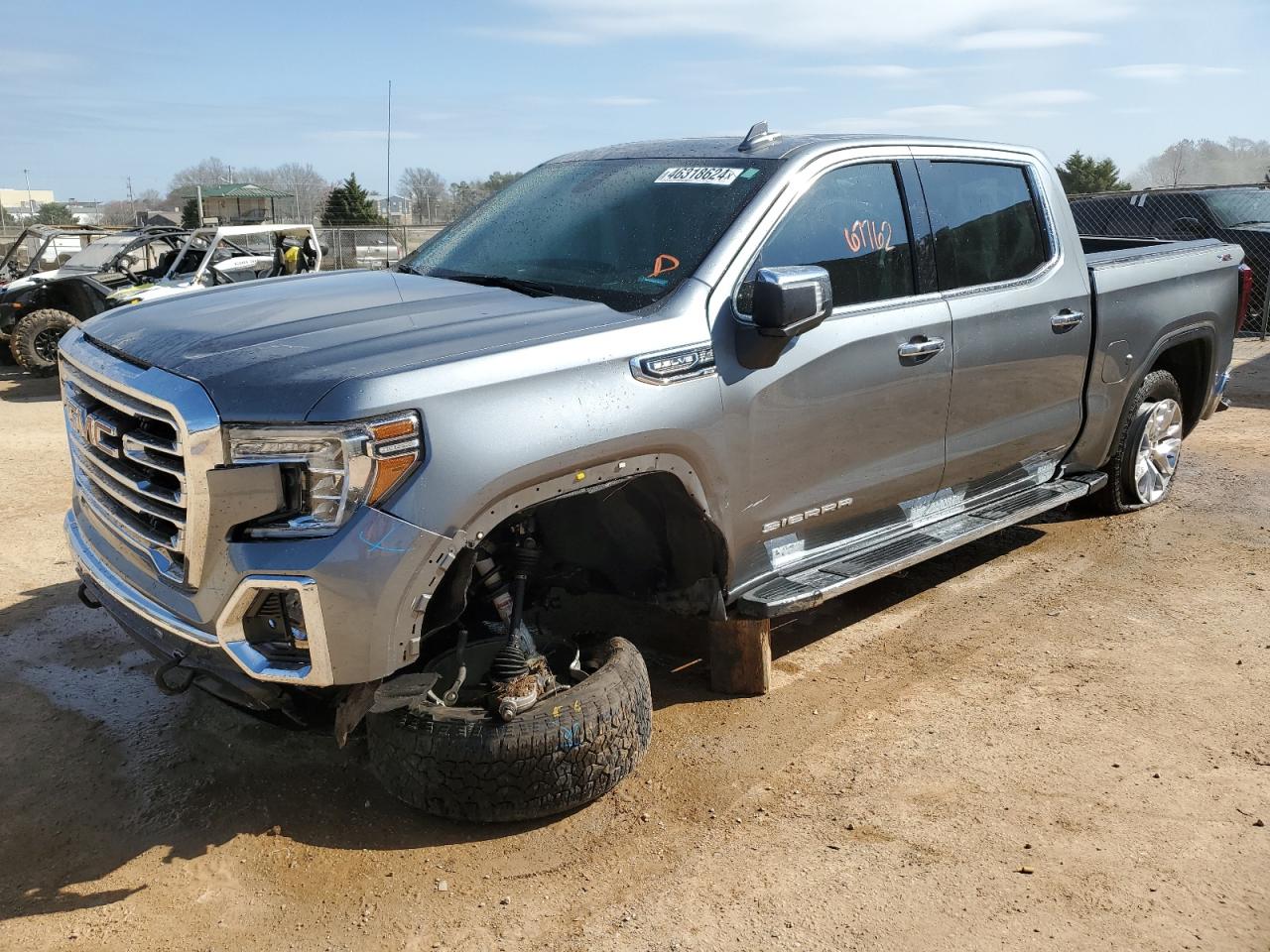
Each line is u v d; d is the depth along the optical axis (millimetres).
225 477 2766
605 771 3254
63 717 3973
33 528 6254
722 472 3559
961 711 4039
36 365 12977
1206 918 2859
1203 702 4098
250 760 3678
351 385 2740
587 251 3951
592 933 2816
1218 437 8461
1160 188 14812
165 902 2936
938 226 4492
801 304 3406
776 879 3035
